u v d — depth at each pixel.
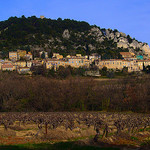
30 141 31.52
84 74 127.25
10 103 73.00
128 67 151.62
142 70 154.88
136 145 29.64
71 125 39.19
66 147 26.91
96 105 79.00
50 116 43.62
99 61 161.38
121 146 28.36
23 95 76.75
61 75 114.44
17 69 137.75
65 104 76.44
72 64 154.38
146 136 36.28
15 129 40.31
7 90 76.25
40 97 75.12
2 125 45.06
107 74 124.81
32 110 73.25
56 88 79.12
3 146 27.94
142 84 86.56
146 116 50.94
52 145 28.33
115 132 37.56
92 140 30.44
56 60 148.62
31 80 87.62
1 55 181.38
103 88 84.62
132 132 38.69
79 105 78.12
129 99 78.94
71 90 79.06
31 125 44.09
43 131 38.00
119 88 85.12
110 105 78.88
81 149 25.88
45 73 120.50
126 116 50.06
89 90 81.56
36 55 194.38
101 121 39.75
